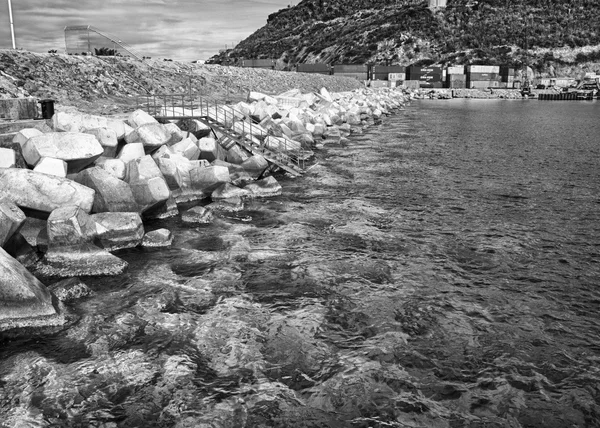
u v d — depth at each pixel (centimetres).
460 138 3816
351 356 796
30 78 2625
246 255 1229
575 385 738
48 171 1252
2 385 697
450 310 962
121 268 1100
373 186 2080
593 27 19725
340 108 4759
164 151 1745
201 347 808
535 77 17212
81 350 788
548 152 3081
